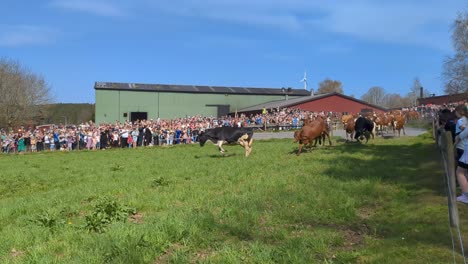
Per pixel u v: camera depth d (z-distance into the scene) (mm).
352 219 8844
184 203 10836
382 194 10969
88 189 13852
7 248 7582
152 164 20703
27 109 65812
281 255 6547
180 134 38281
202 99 75625
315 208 9609
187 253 6875
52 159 26969
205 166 18359
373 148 22203
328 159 17641
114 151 31750
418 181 12086
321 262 6359
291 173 14570
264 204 10062
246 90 81812
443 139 4961
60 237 8039
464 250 6492
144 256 6664
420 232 7500
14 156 30469
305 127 20969
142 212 10227
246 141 21688
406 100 103562
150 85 75688
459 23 49844
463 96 49031
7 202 12586
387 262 6219
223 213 9141
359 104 68750
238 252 6773
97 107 69875
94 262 6480
